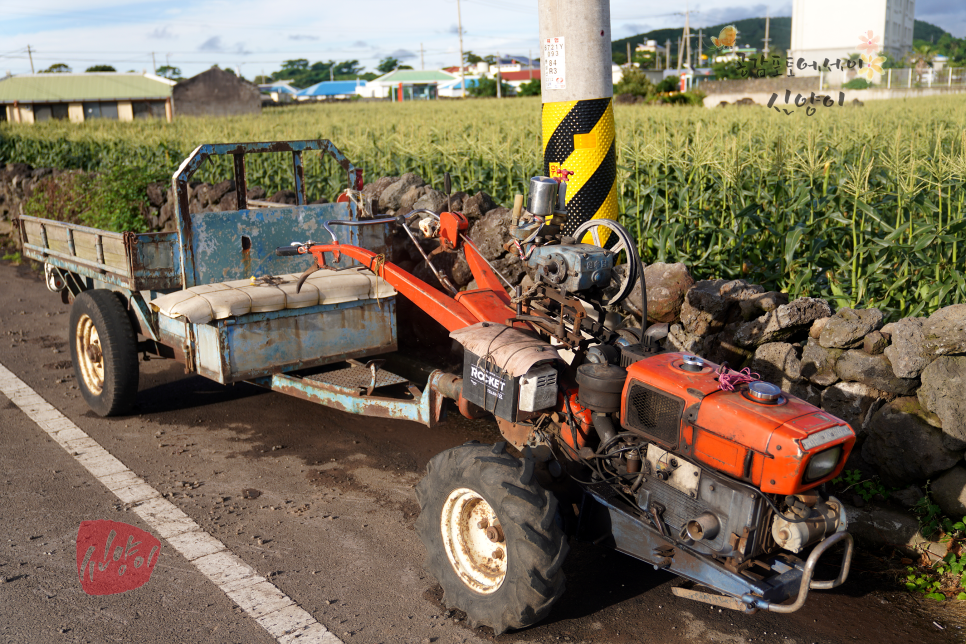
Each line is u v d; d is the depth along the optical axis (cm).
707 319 473
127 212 984
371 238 581
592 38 516
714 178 699
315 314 493
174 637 319
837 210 641
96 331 543
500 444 328
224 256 522
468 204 679
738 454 275
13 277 1050
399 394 518
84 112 5394
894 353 392
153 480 466
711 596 295
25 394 612
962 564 359
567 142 536
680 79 4569
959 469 375
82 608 338
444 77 10725
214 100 5100
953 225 513
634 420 313
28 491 448
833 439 268
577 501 352
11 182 1270
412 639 321
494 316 379
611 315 398
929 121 1273
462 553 338
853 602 347
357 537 403
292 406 594
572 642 321
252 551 388
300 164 588
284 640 318
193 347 488
